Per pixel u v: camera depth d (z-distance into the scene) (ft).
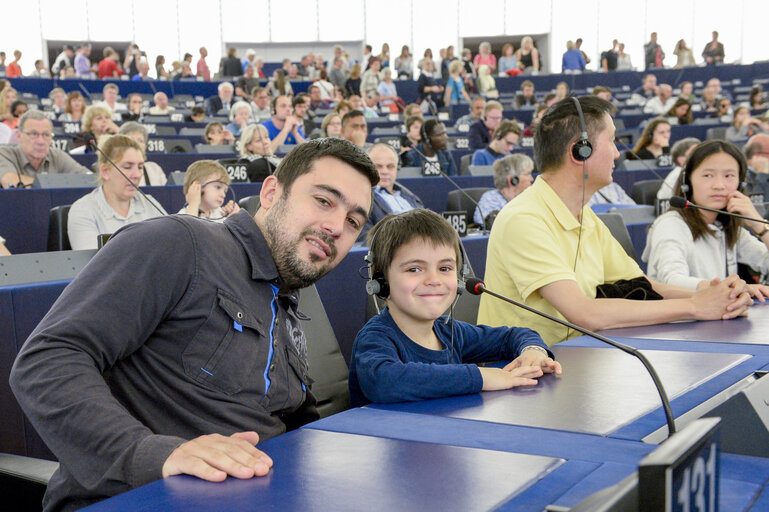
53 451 3.26
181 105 38.52
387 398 3.88
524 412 3.37
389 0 61.46
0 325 5.46
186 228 3.76
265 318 3.92
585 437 2.93
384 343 4.60
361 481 2.44
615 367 4.28
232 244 3.91
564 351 4.84
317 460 2.69
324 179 3.90
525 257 6.13
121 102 36.09
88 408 3.20
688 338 5.16
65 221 10.53
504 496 2.25
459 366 3.95
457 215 10.61
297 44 61.57
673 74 47.14
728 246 8.16
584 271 6.64
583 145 6.27
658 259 7.94
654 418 3.19
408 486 2.37
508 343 5.12
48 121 15.42
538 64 52.42
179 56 59.93
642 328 5.73
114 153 10.30
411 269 4.76
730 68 46.93
